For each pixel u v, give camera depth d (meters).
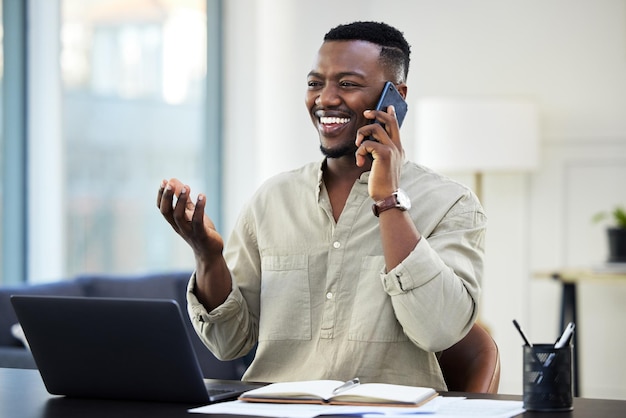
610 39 6.30
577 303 6.28
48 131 5.79
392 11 6.66
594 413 1.78
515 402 1.91
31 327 2.04
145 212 6.42
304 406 1.86
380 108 2.32
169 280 5.25
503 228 6.45
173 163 6.55
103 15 6.14
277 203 2.52
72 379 2.04
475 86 6.52
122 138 6.25
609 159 6.30
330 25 6.45
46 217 5.78
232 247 2.59
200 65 6.68
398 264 2.16
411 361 2.31
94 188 6.09
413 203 2.39
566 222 6.37
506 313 6.45
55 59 5.82
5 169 5.63
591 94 6.32
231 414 1.80
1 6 5.59
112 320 1.95
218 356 2.51
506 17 6.46
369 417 1.75
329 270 2.38
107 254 6.17
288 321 2.39
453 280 2.19
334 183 2.47
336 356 2.32
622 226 5.91
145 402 2.00
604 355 6.27
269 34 6.45
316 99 2.41
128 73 6.29
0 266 5.61
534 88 6.42
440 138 5.88
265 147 6.50
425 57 6.60
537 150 5.89
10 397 2.08
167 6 6.50
